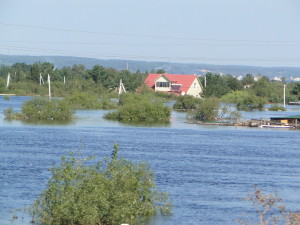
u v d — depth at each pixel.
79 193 65.44
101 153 124.62
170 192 87.62
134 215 69.00
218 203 81.44
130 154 125.00
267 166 115.00
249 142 155.25
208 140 156.88
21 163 108.25
